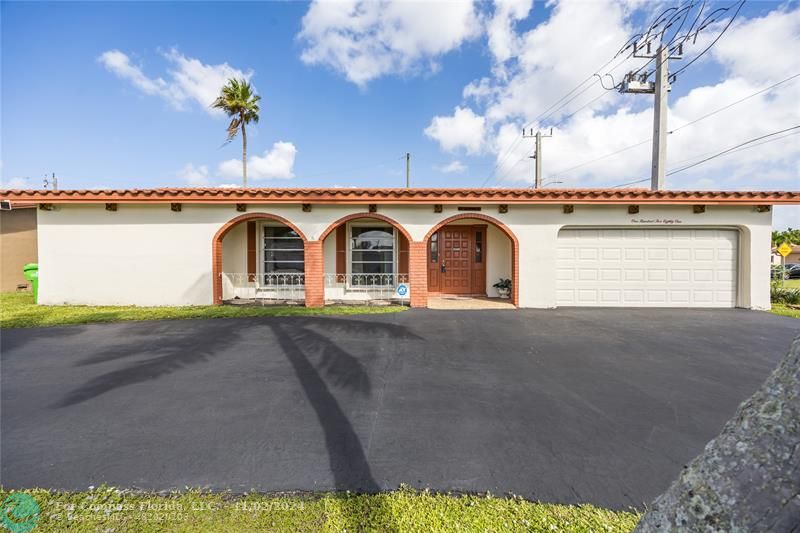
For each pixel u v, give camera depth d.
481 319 7.85
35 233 13.08
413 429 3.25
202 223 9.45
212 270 9.45
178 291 9.46
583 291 9.48
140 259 9.45
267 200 8.99
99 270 9.46
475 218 9.31
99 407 3.69
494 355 5.34
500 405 3.72
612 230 9.45
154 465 2.73
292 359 5.16
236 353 5.43
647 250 9.45
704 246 9.41
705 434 3.15
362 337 6.33
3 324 7.29
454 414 3.53
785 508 0.88
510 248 11.01
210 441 3.06
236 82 21.25
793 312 8.63
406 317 8.06
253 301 10.49
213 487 2.49
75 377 4.49
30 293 11.89
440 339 6.21
